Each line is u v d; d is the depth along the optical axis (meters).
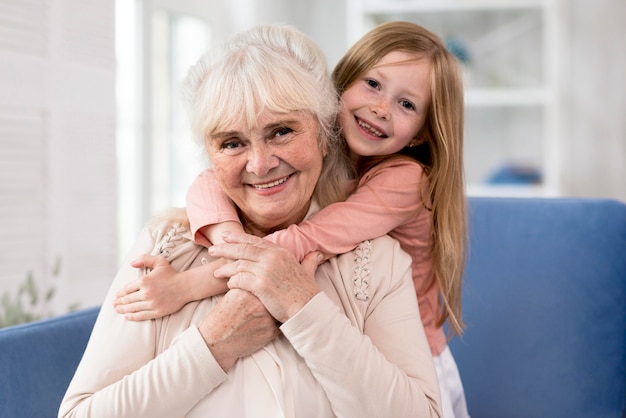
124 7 2.98
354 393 1.13
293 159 1.20
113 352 1.20
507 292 1.81
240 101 1.17
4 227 2.02
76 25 2.27
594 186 4.04
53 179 2.19
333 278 1.30
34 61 2.10
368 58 1.49
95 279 2.39
